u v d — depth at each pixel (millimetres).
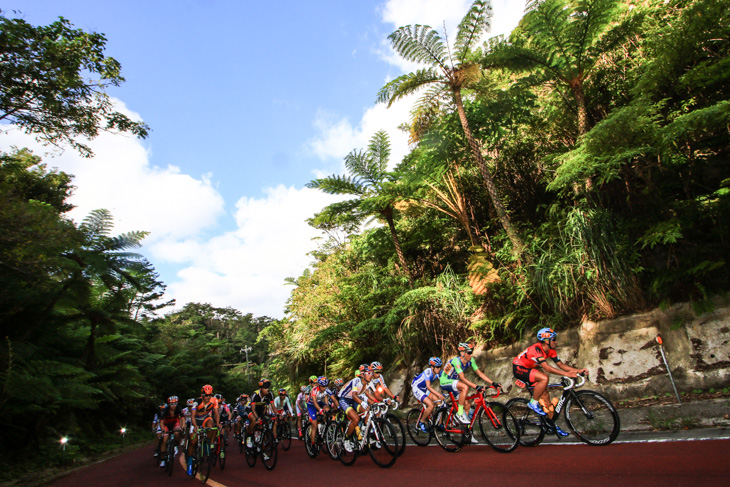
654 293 8227
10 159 12773
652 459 4312
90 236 14219
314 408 8773
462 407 6492
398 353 15078
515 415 6133
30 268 11469
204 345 39500
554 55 10133
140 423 25531
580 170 8250
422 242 15719
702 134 8016
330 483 5766
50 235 11219
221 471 8617
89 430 17938
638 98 8258
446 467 5625
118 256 13992
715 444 4473
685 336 7703
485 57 11352
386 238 16188
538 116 12844
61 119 11812
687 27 7984
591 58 10344
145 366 25953
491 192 10961
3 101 10875
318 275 20875
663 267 8398
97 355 17391
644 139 8047
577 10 9727
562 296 9508
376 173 14820
